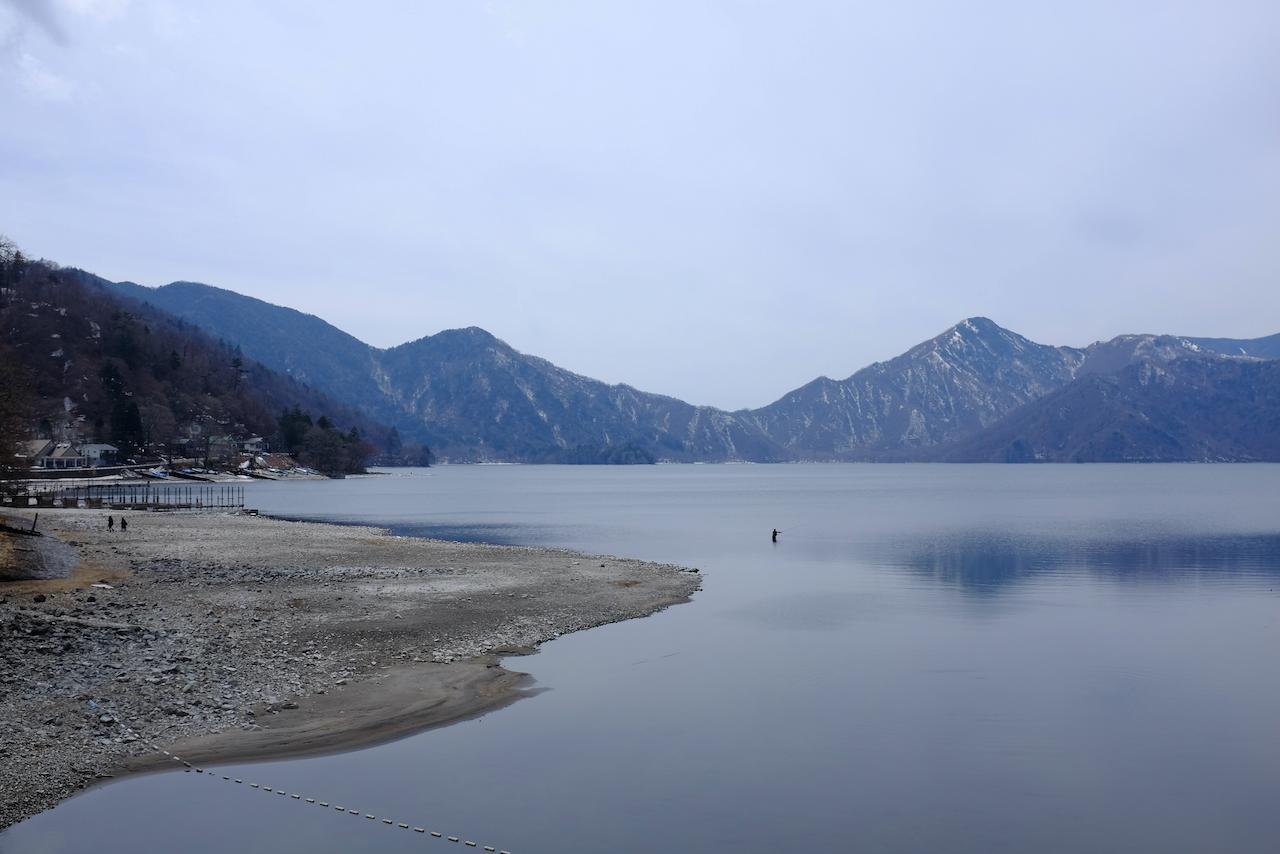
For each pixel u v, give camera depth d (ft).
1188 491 597.11
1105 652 101.40
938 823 55.52
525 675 87.86
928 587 153.58
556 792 59.41
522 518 343.67
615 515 367.25
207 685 76.13
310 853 50.16
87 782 58.34
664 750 67.26
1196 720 75.77
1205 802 59.06
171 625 95.96
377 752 65.72
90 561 149.89
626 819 55.52
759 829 54.39
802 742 69.51
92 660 79.51
